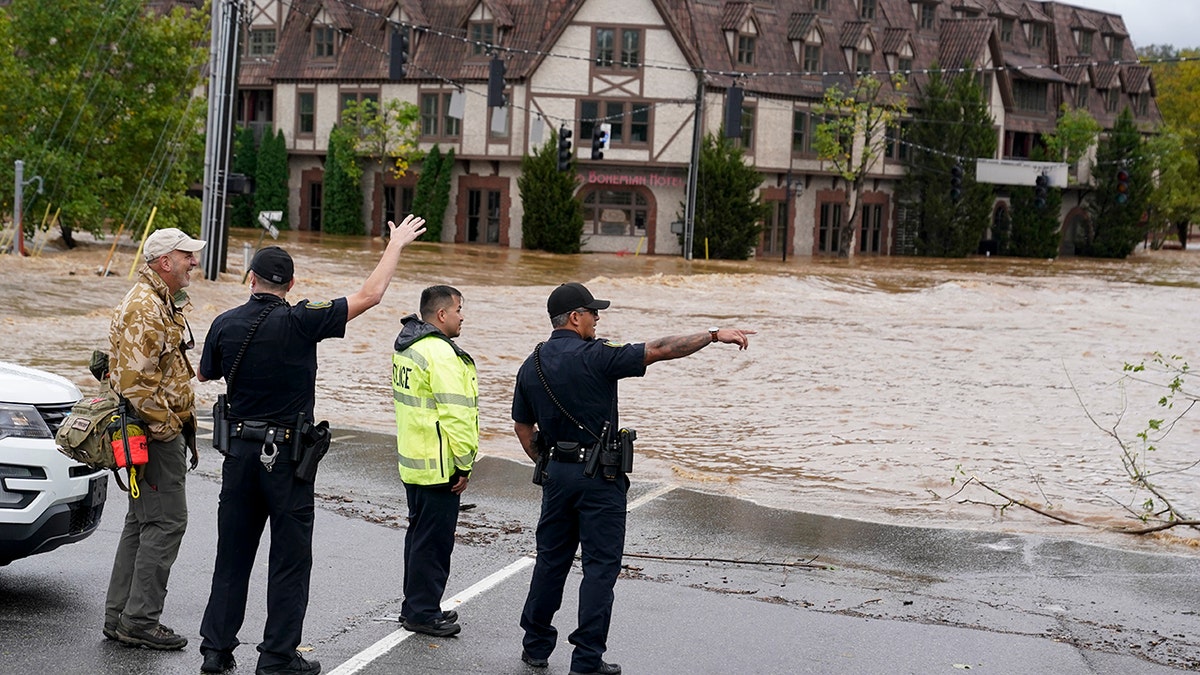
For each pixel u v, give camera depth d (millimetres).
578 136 51625
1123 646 7652
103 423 6590
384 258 6621
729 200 50469
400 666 6820
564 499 6844
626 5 51344
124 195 37938
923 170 60781
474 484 11547
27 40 37312
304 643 7117
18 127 37000
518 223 52875
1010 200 64375
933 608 8320
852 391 19969
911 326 29828
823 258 55844
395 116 53781
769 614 8031
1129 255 69312
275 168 56906
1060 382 21469
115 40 37625
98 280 28297
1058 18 70312
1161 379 22125
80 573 8188
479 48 52750
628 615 7918
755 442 15414
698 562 9305
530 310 28750
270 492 6457
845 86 56375
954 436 16188
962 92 60000
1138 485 13344
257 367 6449
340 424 14672
